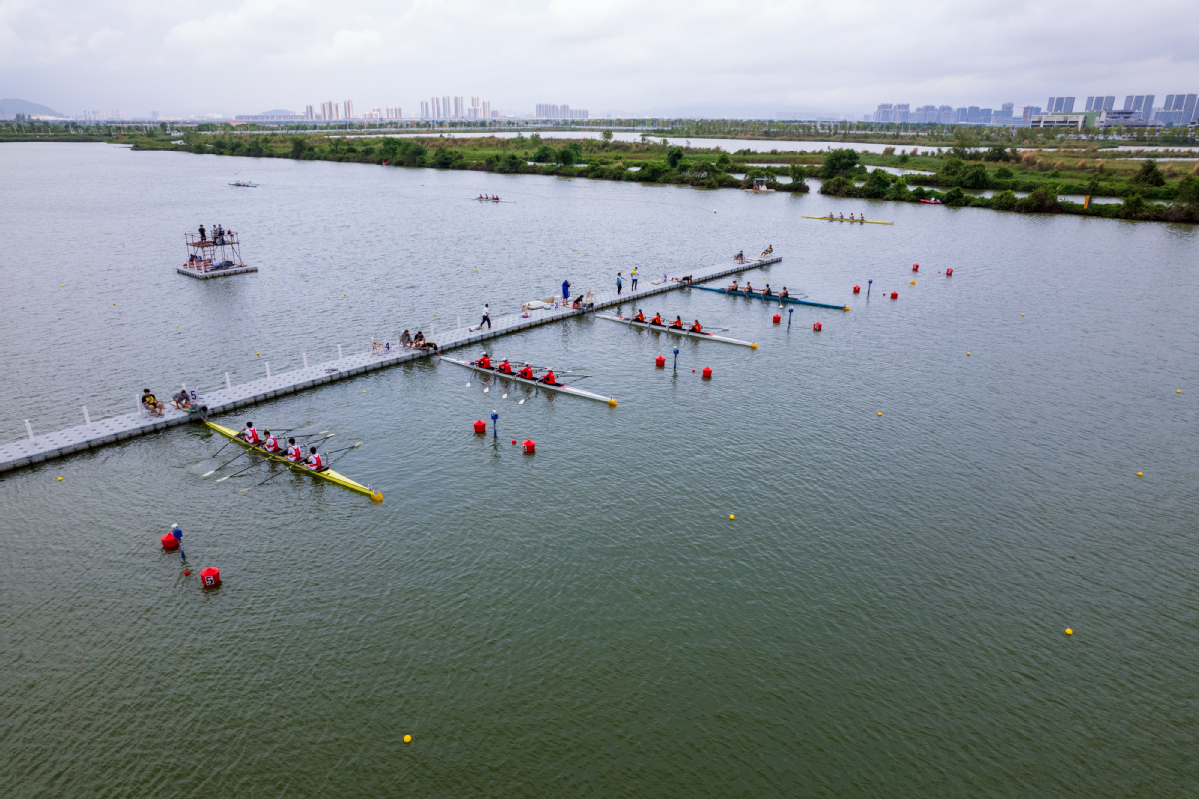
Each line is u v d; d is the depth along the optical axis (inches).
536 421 1840.6
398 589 1205.7
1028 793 873.5
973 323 2795.3
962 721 972.6
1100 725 970.7
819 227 5093.5
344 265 3597.4
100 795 850.1
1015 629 1143.6
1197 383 2187.5
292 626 1119.6
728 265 3767.2
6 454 1558.8
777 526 1401.3
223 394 1904.5
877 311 2960.1
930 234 4815.5
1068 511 1476.4
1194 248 4308.6
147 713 962.7
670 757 908.6
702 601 1188.5
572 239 4463.6
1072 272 3690.9
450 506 1445.6
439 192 6776.6
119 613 1142.3
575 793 857.5
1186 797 871.7
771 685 1023.0
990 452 1723.7
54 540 1320.1
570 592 1203.9
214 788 860.6
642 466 1617.9
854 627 1138.7
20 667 1032.2
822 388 2106.3
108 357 2218.3
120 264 3521.2
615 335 2581.2
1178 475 1630.2
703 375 2178.9
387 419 1830.7
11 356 2210.9
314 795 852.6
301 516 1405.0
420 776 878.4
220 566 1256.2
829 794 864.3
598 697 997.2
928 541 1364.4
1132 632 1141.7
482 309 2851.9
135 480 1525.6
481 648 1080.8
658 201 6387.8
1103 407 2001.7
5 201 5625.0
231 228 4584.2
